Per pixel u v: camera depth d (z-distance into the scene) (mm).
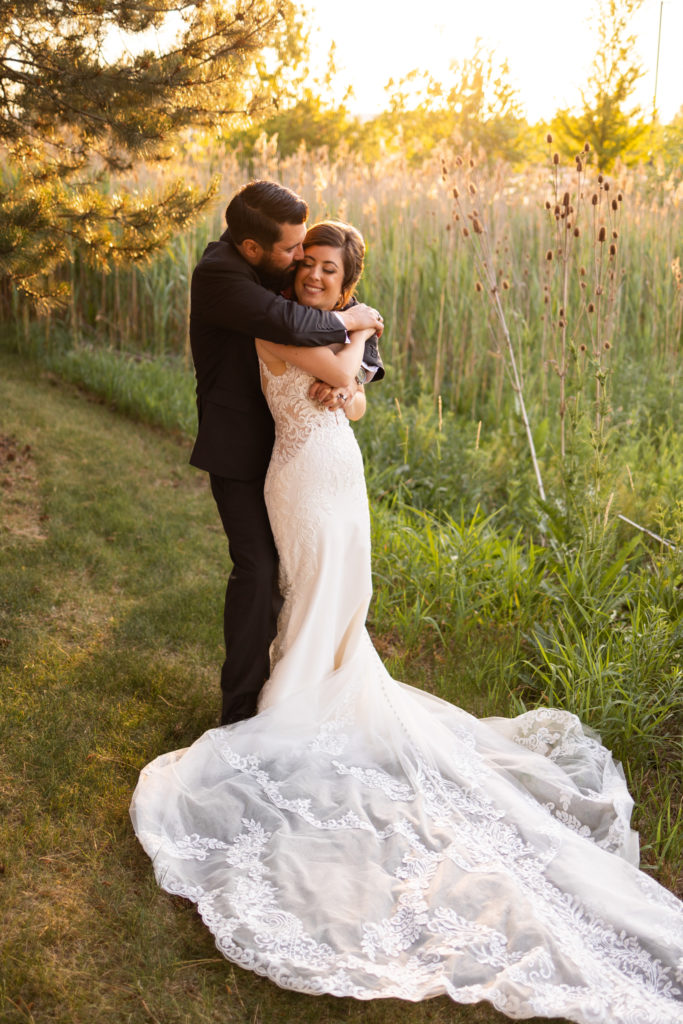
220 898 2281
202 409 2965
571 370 5895
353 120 19250
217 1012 2020
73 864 2422
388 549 4547
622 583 3980
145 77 4414
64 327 8438
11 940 2127
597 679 3266
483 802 2730
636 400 6398
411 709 3023
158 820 2525
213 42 4504
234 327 2725
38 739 2939
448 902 2318
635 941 2271
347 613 2986
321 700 2918
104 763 2871
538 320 6965
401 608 4195
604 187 4781
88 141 4938
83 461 5828
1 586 4008
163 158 5004
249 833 2537
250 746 2771
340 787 2725
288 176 9094
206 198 5113
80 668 3455
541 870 2494
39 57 4473
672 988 2172
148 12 4348
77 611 3945
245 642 2938
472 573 4215
